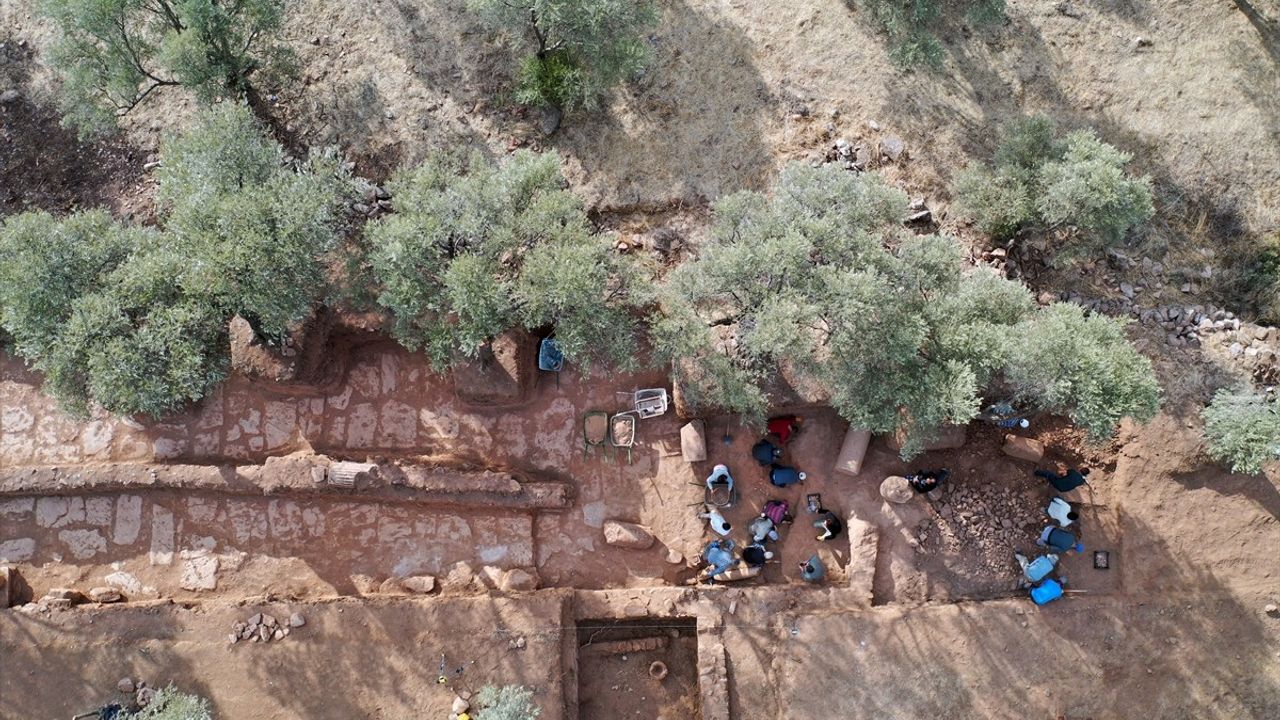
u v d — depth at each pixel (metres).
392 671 17.47
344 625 17.61
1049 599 17.59
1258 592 17.61
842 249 16.16
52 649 17.56
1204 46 19.73
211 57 17.95
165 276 16.31
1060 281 18.95
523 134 19.20
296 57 19.11
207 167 16.36
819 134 19.27
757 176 19.11
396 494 18.06
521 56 19.33
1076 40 19.78
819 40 19.61
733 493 18.66
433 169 16.88
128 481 18.27
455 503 18.23
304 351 17.80
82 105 18.28
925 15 18.97
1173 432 17.89
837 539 18.48
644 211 19.09
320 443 18.86
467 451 18.83
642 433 18.84
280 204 15.99
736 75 19.45
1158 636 17.52
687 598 17.88
